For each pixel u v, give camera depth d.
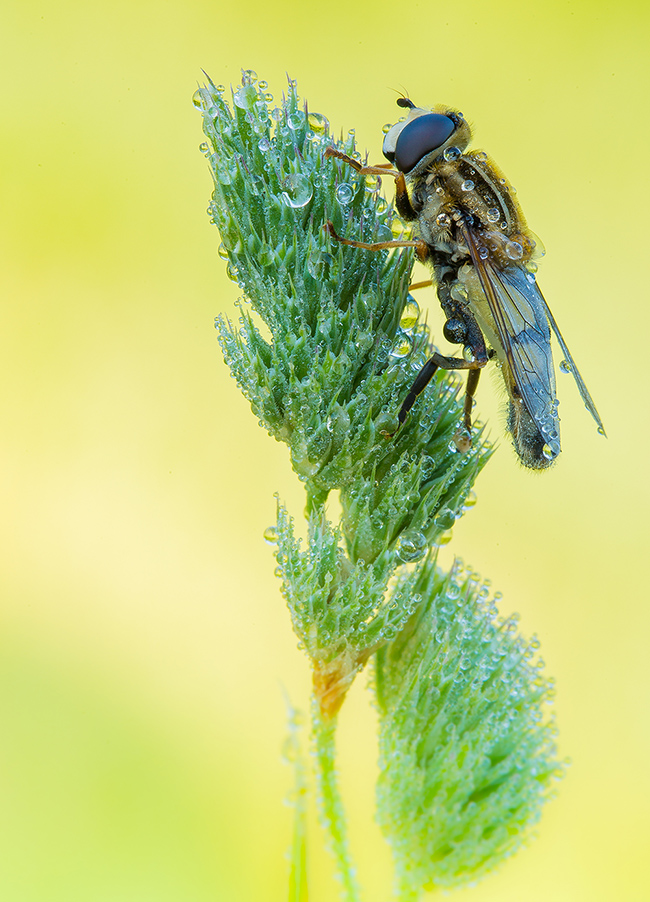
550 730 0.14
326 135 0.14
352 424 0.14
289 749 0.13
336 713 0.14
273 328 0.14
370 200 0.14
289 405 0.14
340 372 0.14
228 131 0.14
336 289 0.14
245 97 0.14
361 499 0.14
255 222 0.14
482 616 0.14
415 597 0.14
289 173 0.14
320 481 0.14
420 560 0.14
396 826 0.14
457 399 0.14
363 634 0.14
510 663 0.14
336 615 0.14
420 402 0.14
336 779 0.13
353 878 0.13
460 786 0.13
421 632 0.14
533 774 0.14
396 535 0.14
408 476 0.14
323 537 0.14
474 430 0.14
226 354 0.14
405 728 0.14
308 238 0.14
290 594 0.14
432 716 0.14
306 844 0.13
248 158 0.14
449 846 0.13
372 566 0.14
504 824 0.13
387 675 0.14
